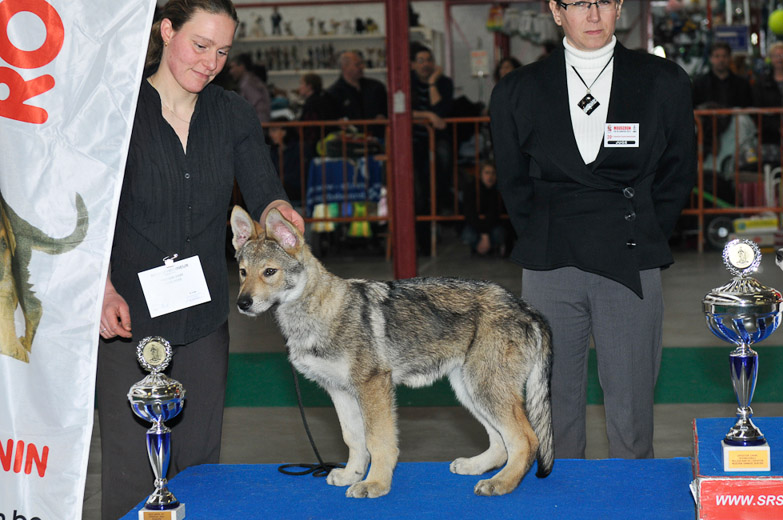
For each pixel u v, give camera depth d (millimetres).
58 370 2541
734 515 2330
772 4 13695
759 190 11852
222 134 3156
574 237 3445
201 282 3098
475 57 14414
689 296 9148
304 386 6441
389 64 8672
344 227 12984
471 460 3082
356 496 2809
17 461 2559
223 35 2918
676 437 5121
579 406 3629
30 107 2545
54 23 2541
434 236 12305
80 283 2547
